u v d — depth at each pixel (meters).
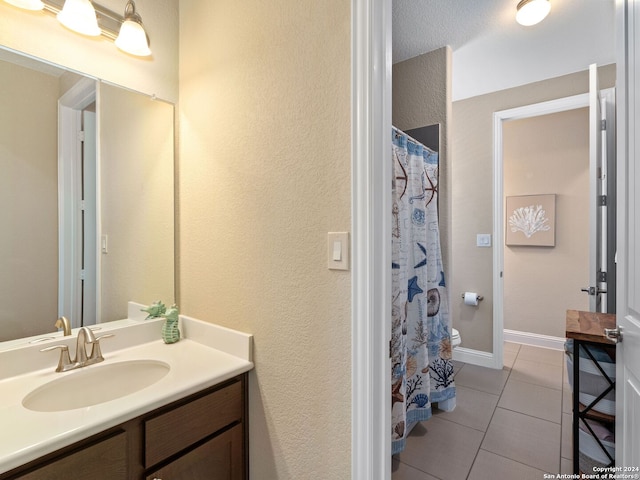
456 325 3.23
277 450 1.19
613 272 2.26
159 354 1.32
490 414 2.24
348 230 1.00
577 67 2.69
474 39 2.31
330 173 1.04
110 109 1.36
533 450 1.86
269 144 1.20
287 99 1.15
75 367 1.15
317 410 1.08
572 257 3.39
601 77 2.68
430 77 2.45
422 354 2.04
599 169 2.04
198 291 1.47
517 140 3.64
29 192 1.18
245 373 1.26
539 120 3.53
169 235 1.54
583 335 1.49
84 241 1.31
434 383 2.24
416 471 1.70
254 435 1.26
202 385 1.08
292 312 1.14
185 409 1.05
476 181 3.16
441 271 2.28
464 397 2.47
